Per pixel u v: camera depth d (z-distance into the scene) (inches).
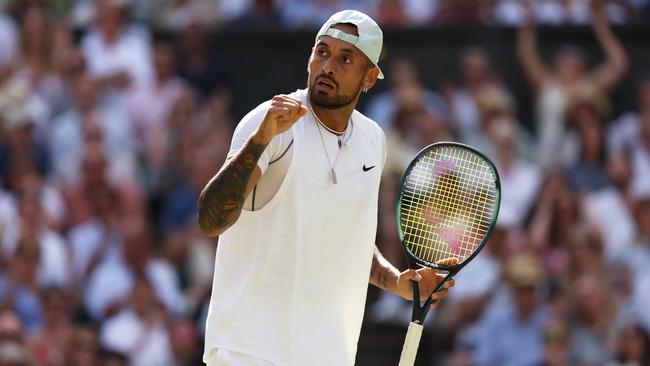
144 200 1702.8
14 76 1847.9
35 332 1462.8
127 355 1462.8
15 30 1961.1
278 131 634.8
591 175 1772.9
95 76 1840.6
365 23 691.4
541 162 1802.4
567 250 1599.4
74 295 1550.2
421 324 745.6
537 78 1871.3
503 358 1472.7
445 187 839.7
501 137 1720.0
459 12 1919.3
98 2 1887.3
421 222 850.8
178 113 1776.6
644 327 1536.7
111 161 1706.4
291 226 686.5
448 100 1823.3
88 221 1617.9
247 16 1947.6
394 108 1760.6
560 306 1509.6
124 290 1530.5
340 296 707.4
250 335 687.1
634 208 1674.5
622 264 1635.1
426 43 1877.5
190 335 1504.7
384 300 1638.8
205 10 1972.2
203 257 1581.0
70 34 1918.1
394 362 1604.3
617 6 1995.6
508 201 1694.1
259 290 690.2
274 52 1900.8
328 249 697.6
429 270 760.3
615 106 1892.2
